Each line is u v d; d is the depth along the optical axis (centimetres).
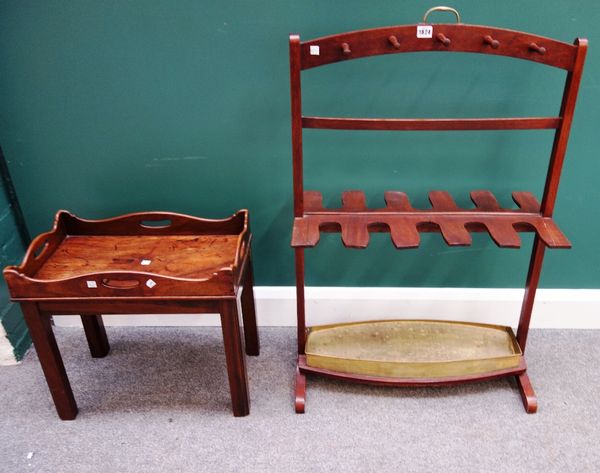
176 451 142
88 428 149
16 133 155
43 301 131
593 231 168
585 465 136
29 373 169
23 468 138
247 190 165
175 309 135
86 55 145
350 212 141
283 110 152
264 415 152
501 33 117
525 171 159
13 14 138
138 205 168
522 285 178
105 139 157
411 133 154
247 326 168
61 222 154
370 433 146
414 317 181
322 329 167
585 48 117
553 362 169
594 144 154
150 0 137
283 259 176
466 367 152
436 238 169
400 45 119
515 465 137
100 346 171
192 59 145
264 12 139
